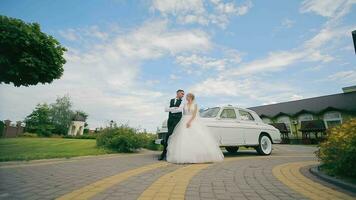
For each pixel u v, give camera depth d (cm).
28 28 1672
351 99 2769
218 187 345
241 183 373
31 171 463
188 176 428
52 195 295
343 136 430
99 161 638
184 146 631
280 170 506
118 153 923
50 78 1830
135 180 390
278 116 3291
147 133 1167
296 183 377
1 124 2216
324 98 3109
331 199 291
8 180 378
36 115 4550
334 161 432
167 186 348
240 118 895
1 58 1548
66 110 4997
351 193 319
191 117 665
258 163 622
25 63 1620
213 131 773
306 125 2820
